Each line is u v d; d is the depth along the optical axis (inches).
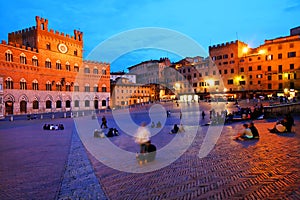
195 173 339.3
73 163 419.5
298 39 2608.3
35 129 1032.2
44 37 2306.8
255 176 312.8
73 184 313.1
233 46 3078.2
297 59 2613.2
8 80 1961.1
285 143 512.7
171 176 331.3
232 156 424.8
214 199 248.1
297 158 390.0
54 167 396.2
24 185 311.0
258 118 1061.8
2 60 1910.7
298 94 2416.3
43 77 2277.3
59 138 735.1
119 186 300.4
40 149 555.2
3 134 863.1
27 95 2113.7
